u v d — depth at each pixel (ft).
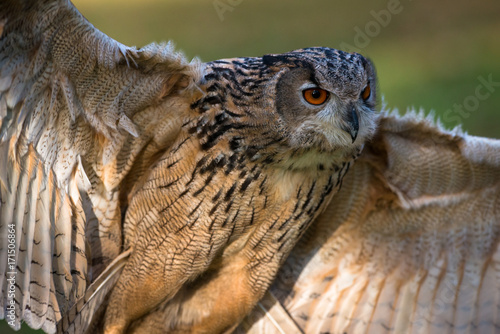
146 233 32.81
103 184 32.68
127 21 107.24
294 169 32.42
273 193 32.50
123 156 32.09
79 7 119.44
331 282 39.32
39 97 29.48
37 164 30.99
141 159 32.65
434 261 38.42
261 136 31.19
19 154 30.48
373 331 39.14
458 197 36.81
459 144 34.81
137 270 33.32
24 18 27.20
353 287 39.27
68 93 29.37
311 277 39.32
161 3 121.80
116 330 34.37
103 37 28.25
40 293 32.91
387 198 37.47
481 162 34.99
